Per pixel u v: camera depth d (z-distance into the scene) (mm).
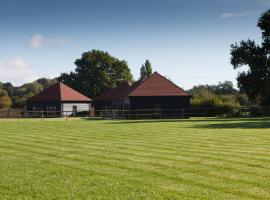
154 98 61594
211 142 21234
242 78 62250
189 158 16047
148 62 114625
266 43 61281
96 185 11383
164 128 31312
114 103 71750
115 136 24938
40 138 24250
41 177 12516
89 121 45750
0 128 32531
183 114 58062
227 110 58125
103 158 16188
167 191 10648
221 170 13500
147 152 17781
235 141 21578
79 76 96062
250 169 13648
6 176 12680
